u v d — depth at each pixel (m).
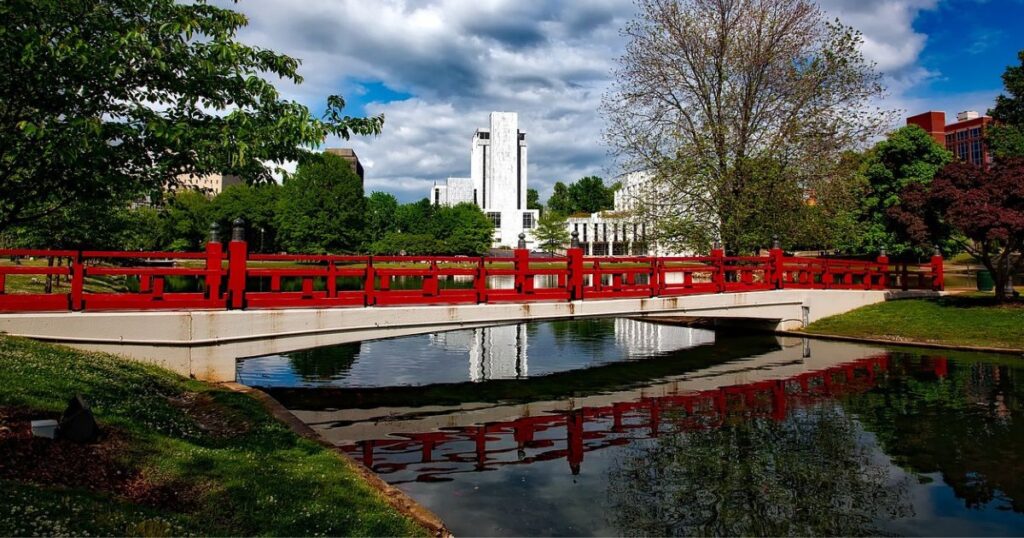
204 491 5.82
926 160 39.12
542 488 8.10
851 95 22.81
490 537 6.60
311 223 53.09
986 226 19.45
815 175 22.38
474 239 83.06
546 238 92.19
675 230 23.98
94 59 7.07
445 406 12.59
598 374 16.02
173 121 8.19
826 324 22.48
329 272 12.78
